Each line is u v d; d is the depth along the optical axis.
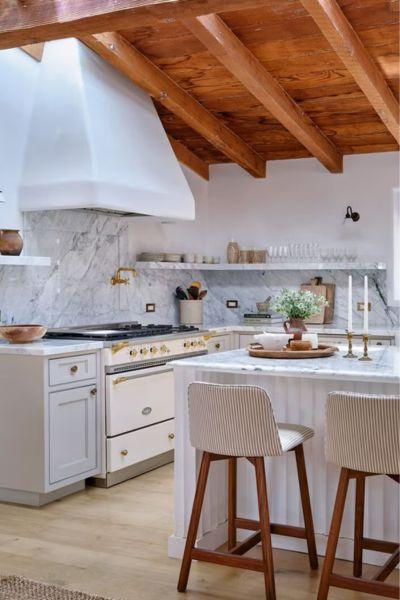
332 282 6.77
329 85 5.37
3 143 4.86
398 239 6.55
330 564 2.85
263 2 3.45
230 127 6.32
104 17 3.61
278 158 6.94
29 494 4.32
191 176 7.04
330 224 6.77
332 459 2.85
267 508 2.95
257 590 3.11
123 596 3.04
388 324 6.56
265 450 2.92
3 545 3.63
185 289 7.01
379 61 4.82
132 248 6.24
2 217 4.86
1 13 3.81
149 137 5.50
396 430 2.70
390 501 3.33
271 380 3.56
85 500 4.41
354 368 3.14
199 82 5.53
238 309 7.20
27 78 5.05
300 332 3.80
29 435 4.29
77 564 3.38
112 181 4.85
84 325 5.63
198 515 3.09
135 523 3.96
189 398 3.08
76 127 4.87
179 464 3.45
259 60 5.05
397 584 3.12
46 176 4.89
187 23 4.31
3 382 4.36
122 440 4.80
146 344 5.05
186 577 3.09
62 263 5.41
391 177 6.53
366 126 6.07
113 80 5.26
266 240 7.05
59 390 4.36
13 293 4.96
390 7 4.27
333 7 4.16
